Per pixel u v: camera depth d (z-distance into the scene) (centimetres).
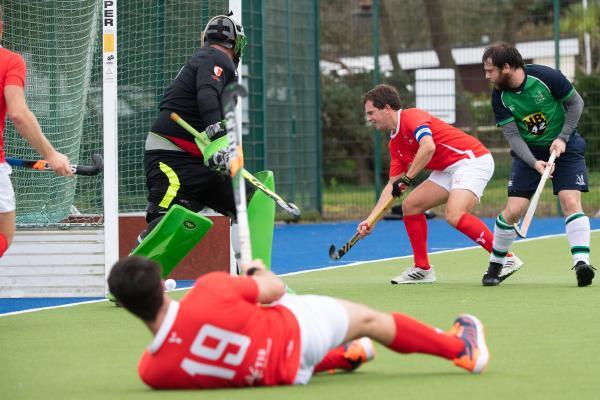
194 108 2848
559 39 6244
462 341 1858
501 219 3231
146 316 1686
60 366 2053
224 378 1722
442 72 6294
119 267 1677
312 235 5519
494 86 3225
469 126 6412
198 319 1688
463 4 6762
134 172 3800
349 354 1886
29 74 3559
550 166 3114
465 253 4491
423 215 3394
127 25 3778
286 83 6072
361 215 6512
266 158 5844
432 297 3016
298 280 3628
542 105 3164
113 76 3166
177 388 1736
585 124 6325
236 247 2897
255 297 1730
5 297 3256
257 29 5678
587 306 2761
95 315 2775
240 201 2033
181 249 2789
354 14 6888
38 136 2422
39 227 3303
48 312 2856
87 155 3669
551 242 4853
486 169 3309
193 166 2855
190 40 3794
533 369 1927
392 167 3378
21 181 3541
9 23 3544
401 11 6906
